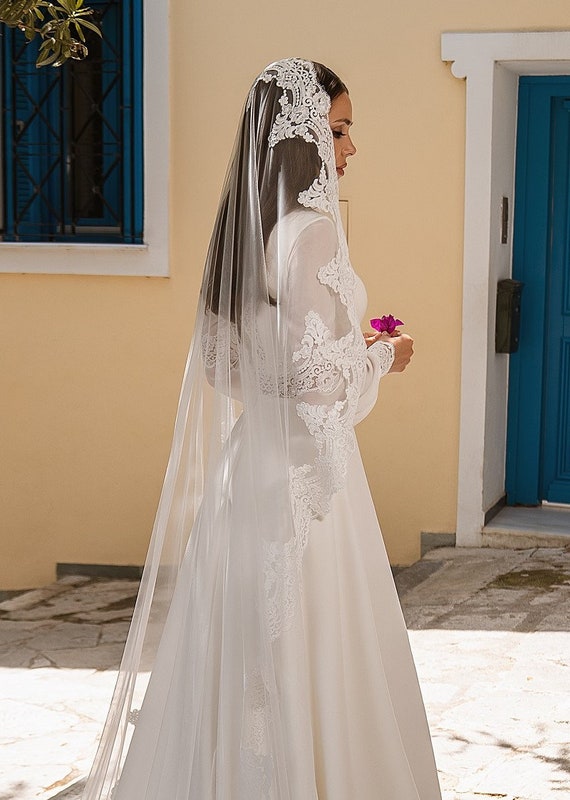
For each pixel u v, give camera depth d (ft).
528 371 20.20
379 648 8.24
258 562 7.68
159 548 8.41
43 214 20.56
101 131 20.08
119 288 20.08
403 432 19.25
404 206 18.84
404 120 18.70
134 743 8.25
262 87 8.04
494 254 18.95
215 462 8.11
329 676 7.79
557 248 20.01
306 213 7.81
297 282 7.66
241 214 7.95
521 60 18.19
